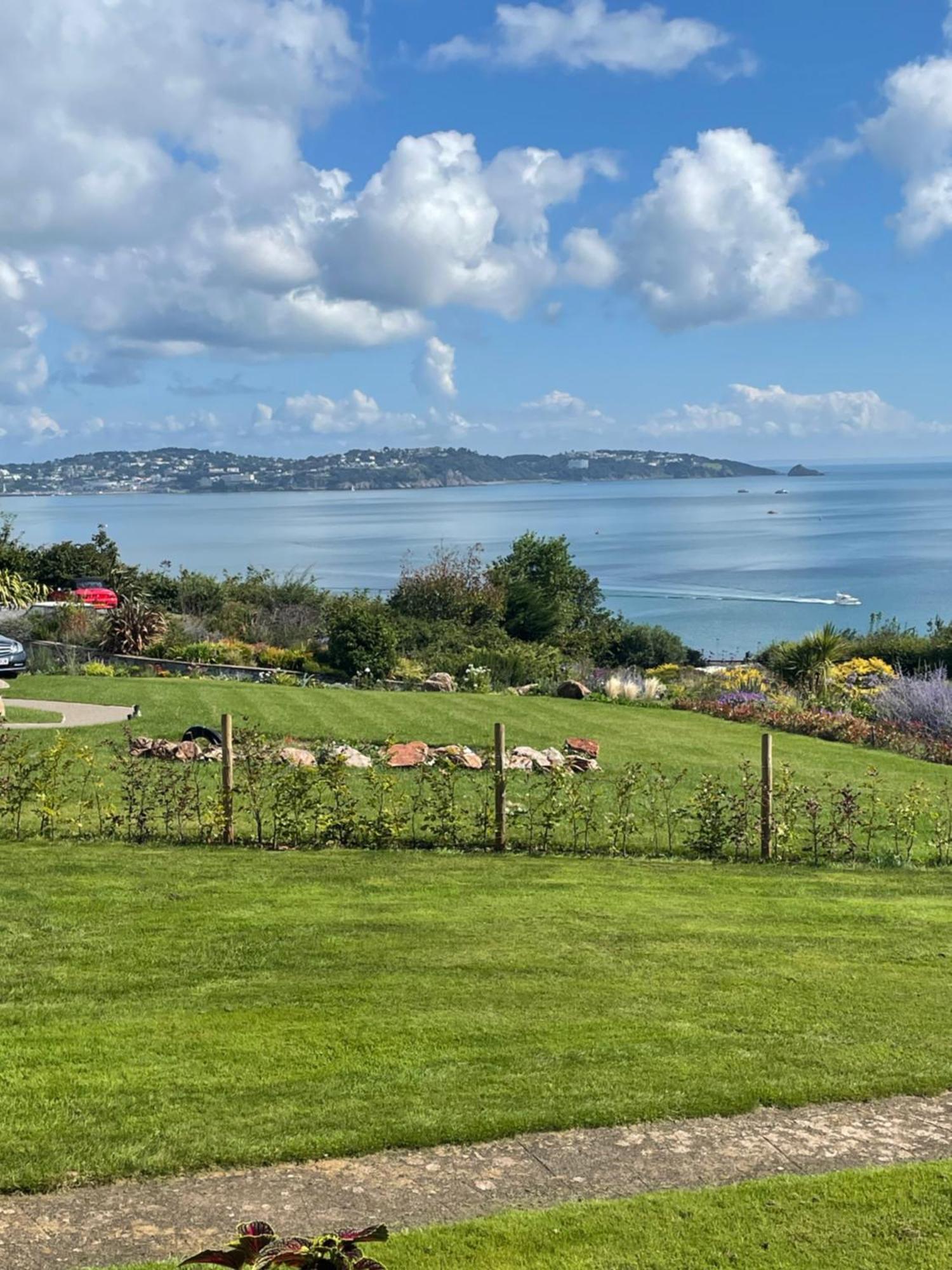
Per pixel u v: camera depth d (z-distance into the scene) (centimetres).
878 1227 414
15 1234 403
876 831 1271
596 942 790
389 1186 446
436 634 3117
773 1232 409
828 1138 501
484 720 1883
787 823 1184
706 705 2253
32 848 1005
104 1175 444
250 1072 543
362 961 723
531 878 986
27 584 3022
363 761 1491
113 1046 568
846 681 2661
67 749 1248
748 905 929
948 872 1104
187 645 2755
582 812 1167
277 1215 421
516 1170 463
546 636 3628
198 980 673
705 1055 590
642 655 3747
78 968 688
